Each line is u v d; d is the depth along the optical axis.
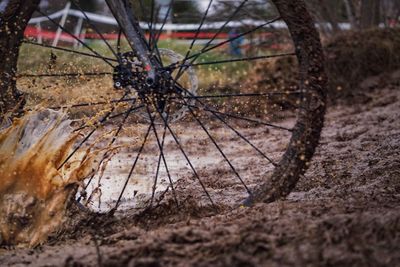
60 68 8.37
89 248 5.95
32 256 6.02
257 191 6.81
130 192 8.93
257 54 19.00
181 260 5.15
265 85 17.30
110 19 19.86
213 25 18.59
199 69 15.92
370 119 15.00
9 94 7.11
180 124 9.49
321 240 5.19
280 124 15.45
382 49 19.06
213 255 5.18
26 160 6.50
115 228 6.75
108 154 7.61
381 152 10.49
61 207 6.55
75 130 6.89
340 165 9.57
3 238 6.42
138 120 7.74
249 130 14.44
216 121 13.98
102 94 7.51
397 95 17.48
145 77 6.79
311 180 8.55
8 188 6.49
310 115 6.66
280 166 6.76
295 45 6.70
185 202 7.20
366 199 6.89
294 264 4.87
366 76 18.75
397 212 5.88
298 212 6.23
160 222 6.81
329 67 18.50
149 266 5.04
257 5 18.88
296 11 6.66
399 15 21.84
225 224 6.01
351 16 21.34
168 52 7.38
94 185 9.28
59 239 6.56
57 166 6.68
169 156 11.64
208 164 11.13
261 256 5.04
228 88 15.86
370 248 4.99
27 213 6.45
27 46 12.61
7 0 7.15
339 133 13.48
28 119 6.66
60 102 7.33
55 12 19.00
